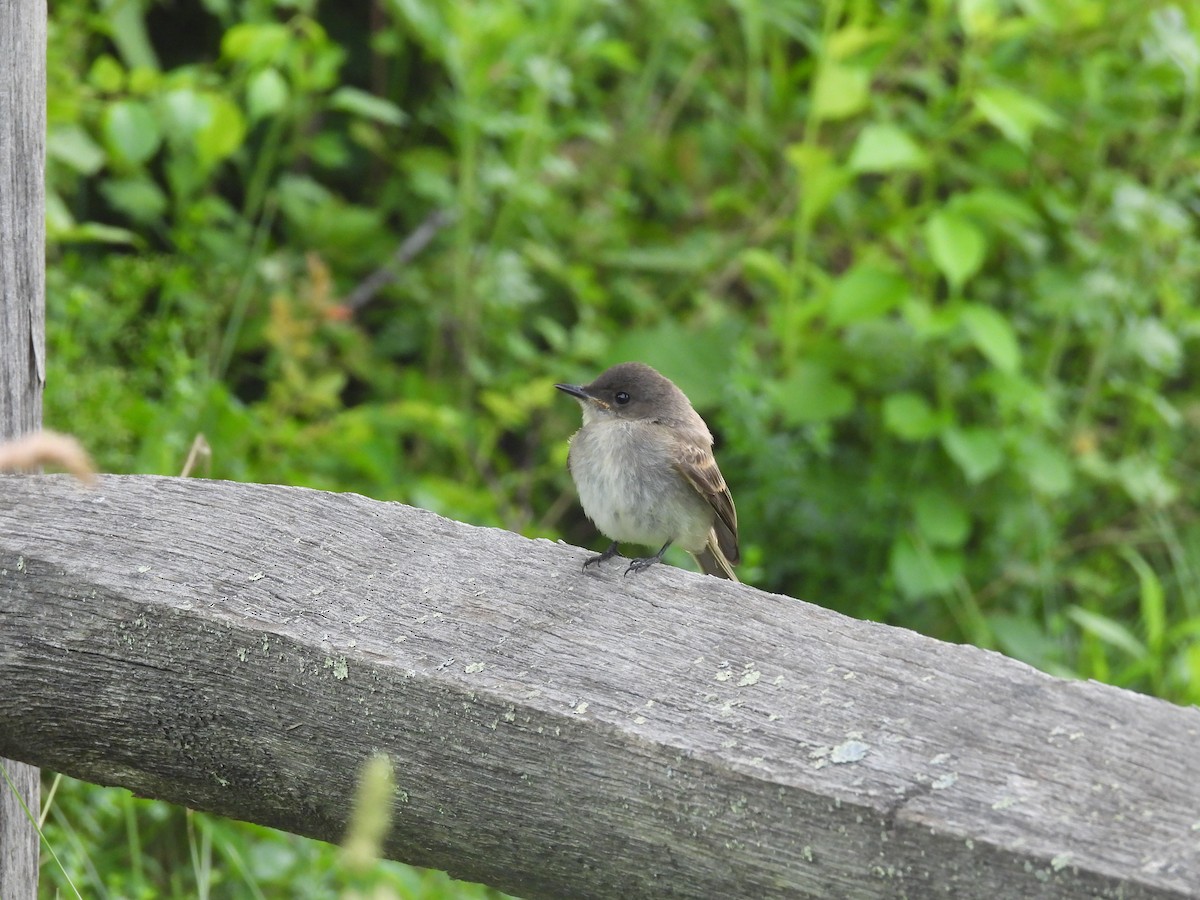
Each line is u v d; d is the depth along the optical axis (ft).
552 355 45.16
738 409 38.88
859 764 12.03
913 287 39.63
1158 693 35.58
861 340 40.98
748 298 47.98
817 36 42.39
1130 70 41.86
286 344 35.81
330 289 39.60
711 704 12.78
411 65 47.29
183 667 14.01
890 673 12.96
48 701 14.56
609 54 42.57
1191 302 45.85
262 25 37.55
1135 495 39.91
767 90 49.85
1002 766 11.94
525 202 42.63
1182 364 46.11
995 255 44.11
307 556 14.70
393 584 14.40
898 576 37.17
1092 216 42.37
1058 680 12.71
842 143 46.44
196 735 14.11
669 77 50.55
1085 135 41.81
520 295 42.04
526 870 13.17
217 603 14.05
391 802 13.41
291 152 41.83
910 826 11.51
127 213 41.93
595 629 13.78
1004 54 40.96
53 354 33.06
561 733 12.69
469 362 41.55
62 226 31.96
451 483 37.96
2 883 17.31
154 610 14.05
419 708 13.20
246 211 41.32
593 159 47.34
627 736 12.45
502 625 13.84
